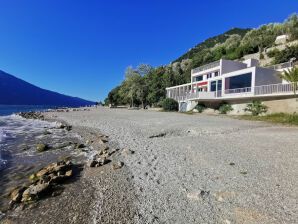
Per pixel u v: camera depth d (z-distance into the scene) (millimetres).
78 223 2486
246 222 2160
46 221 2586
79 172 4496
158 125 11328
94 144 7590
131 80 42719
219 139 7137
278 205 2479
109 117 18156
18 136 9820
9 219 2686
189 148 5898
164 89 39938
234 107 20500
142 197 3066
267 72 18609
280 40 38656
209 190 3086
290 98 15039
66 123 15273
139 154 5680
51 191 3484
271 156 4691
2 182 4074
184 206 2668
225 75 21766
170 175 3889
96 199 3129
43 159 5770
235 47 47156
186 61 64062
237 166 4098
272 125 11273
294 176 3420
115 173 4289
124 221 2449
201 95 23859
